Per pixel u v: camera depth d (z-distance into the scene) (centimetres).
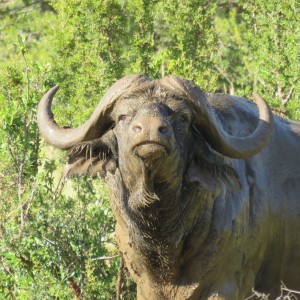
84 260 3509
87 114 4394
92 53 5022
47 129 2844
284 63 5169
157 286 2953
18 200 3706
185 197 2811
